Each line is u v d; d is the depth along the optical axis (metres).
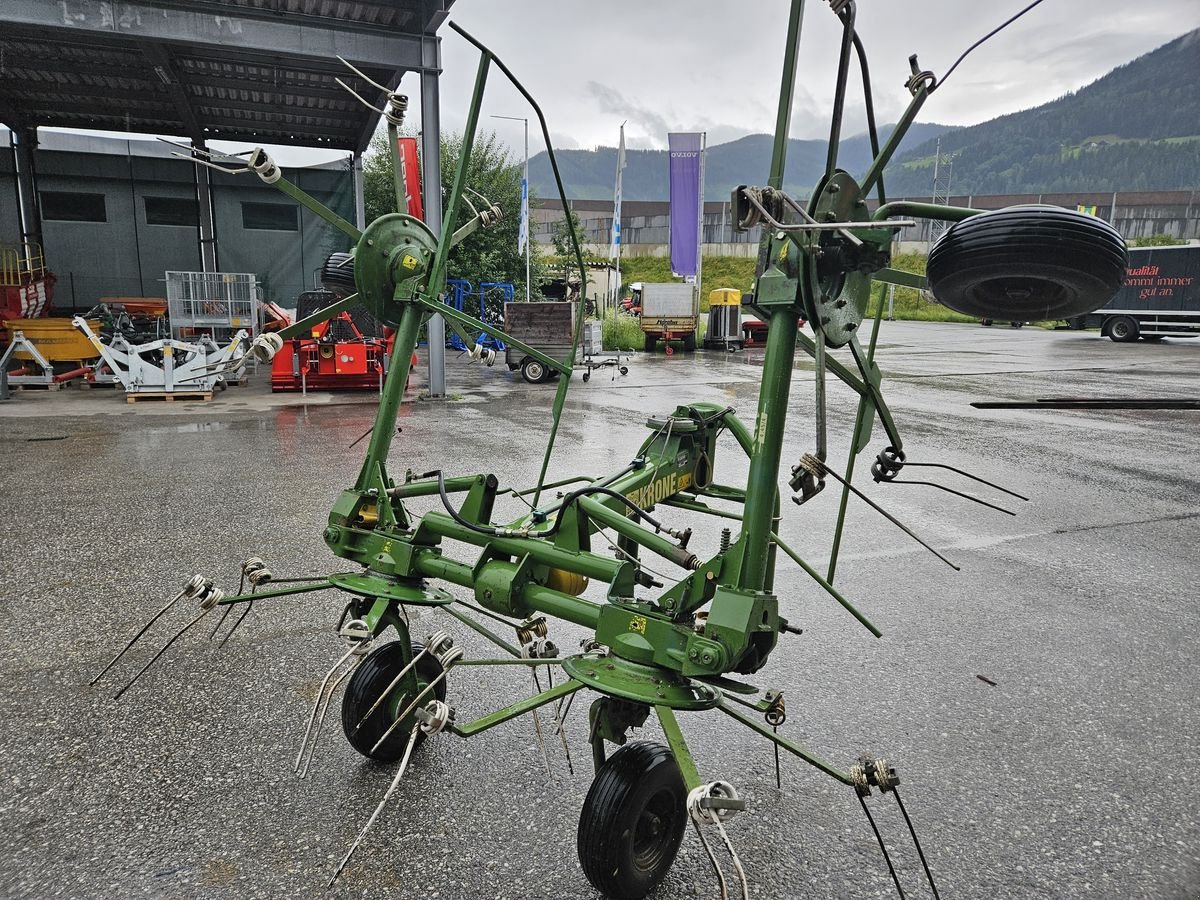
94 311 17.84
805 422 11.30
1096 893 2.34
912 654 3.97
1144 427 10.88
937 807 2.74
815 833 2.61
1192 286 26.27
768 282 2.08
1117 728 3.29
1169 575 5.16
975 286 2.26
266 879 2.34
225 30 10.65
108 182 20.75
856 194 2.21
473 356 3.15
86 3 10.05
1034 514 6.62
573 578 2.82
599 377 17.77
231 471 7.96
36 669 3.67
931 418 11.61
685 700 2.06
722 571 2.22
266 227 22.22
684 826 2.35
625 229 68.94
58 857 2.43
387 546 2.84
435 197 12.10
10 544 5.53
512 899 2.28
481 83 3.03
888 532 6.12
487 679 3.65
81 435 10.02
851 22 1.98
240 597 2.73
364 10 11.41
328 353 14.24
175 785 2.80
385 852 2.47
